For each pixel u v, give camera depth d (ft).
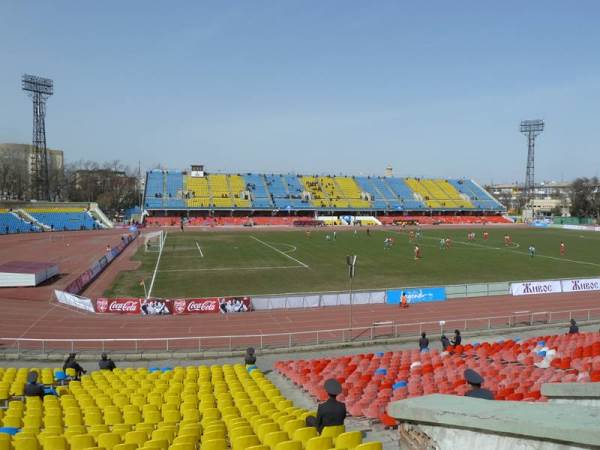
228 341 104.99
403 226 427.74
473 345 92.79
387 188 538.06
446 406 18.04
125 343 102.37
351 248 269.64
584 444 13.74
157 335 108.17
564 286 156.97
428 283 170.19
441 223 480.64
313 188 512.63
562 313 130.00
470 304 139.95
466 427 16.96
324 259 225.76
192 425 45.42
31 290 153.17
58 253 239.09
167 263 212.64
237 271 192.65
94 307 126.72
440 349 100.73
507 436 15.83
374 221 460.96
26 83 375.66
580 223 502.79
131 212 499.51
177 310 126.41
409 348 102.99
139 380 70.69
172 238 318.86
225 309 128.36
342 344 102.42
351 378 68.28
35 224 348.18
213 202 453.17
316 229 400.06
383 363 80.69
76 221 367.66
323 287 162.30
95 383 69.05
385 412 50.37
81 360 92.84
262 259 225.15
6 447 38.27
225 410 52.34
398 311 131.23
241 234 349.61
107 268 199.52
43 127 394.32
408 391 56.75
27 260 216.13
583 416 15.08
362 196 509.35
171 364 91.86
